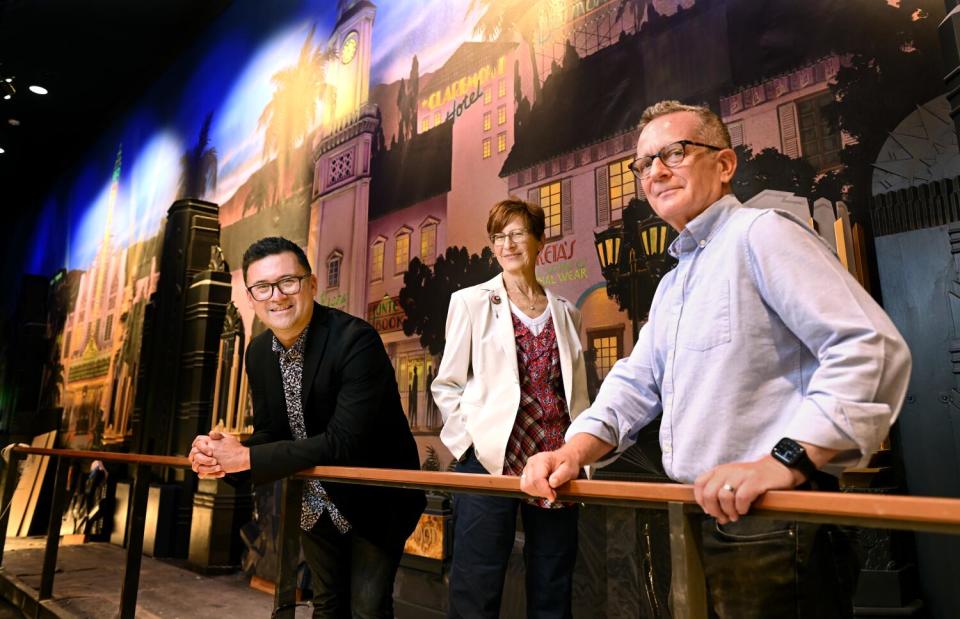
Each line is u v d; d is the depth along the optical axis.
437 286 3.62
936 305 1.88
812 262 0.91
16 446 3.64
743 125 2.44
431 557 2.86
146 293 7.20
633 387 1.22
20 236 12.52
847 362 0.80
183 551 4.86
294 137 5.28
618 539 2.33
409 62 4.20
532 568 1.86
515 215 2.13
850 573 0.96
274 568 3.69
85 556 4.84
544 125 3.19
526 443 1.91
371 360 1.61
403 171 4.04
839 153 2.16
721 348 0.98
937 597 1.80
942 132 1.93
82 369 8.50
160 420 5.48
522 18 3.43
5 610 3.49
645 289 2.61
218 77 6.87
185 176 7.06
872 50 2.13
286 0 5.93
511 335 2.00
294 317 1.63
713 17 2.60
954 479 1.80
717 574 0.97
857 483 1.88
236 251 5.75
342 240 4.46
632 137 2.79
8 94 8.75
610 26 2.99
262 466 1.45
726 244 1.03
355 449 1.53
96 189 9.51
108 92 9.01
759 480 0.75
